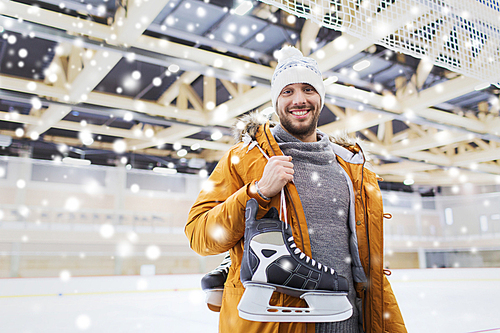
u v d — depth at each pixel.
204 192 0.93
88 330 3.18
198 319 3.73
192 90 7.98
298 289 0.74
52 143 11.17
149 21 4.75
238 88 7.59
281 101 0.98
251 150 0.92
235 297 0.82
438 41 2.23
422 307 4.63
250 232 0.76
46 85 6.88
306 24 5.73
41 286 7.38
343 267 0.91
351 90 7.01
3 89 6.62
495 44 2.40
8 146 11.73
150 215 15.83
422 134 10.21
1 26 4.59
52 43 6.46
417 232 19.73
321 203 0.92
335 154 1.06
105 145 12.11
